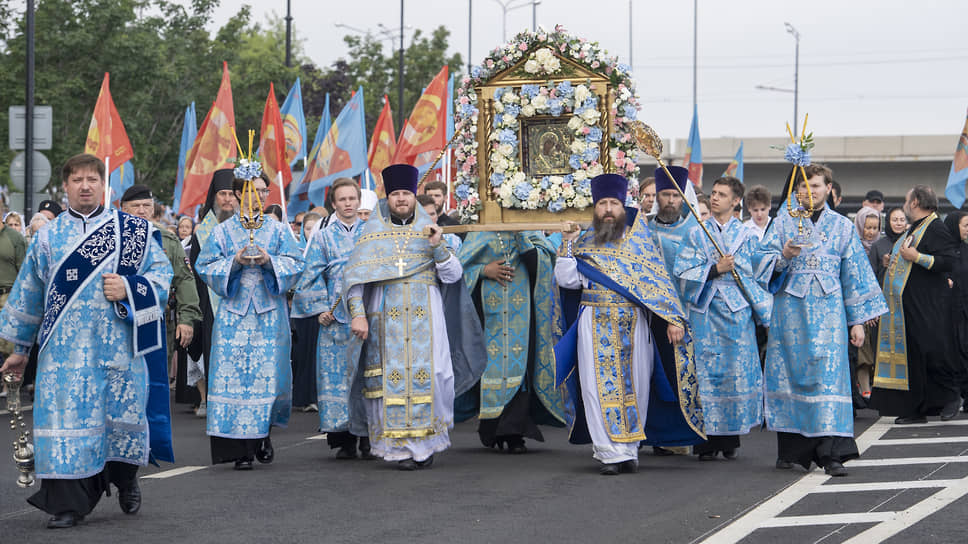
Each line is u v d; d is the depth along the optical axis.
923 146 53.66
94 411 6.84
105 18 27.36
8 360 7.02
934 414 12.61
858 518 7.05
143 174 30.09
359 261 9.23
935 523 6.90
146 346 6.98
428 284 9.30
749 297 9.79
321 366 9.75
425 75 44.00
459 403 10.42
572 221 9.72
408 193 9.34
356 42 44.06
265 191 9.91
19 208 20.38
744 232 9.91
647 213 11.93
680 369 9.09
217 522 7.04
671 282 8.97
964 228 12.38
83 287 6.87
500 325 10.12
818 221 8.79
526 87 9.88
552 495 7.89
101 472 7.09
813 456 8.77
